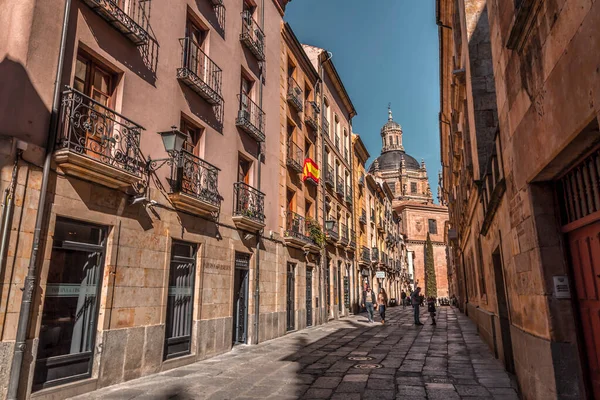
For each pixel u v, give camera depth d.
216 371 8.20
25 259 5.72
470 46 8.95
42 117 6.14
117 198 7.43
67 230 6.60
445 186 32.84
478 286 13.77
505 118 5.47
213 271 10.30
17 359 5.46
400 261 53.53
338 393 6.47
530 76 4.11
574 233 3.96
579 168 3.69
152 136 8.52
